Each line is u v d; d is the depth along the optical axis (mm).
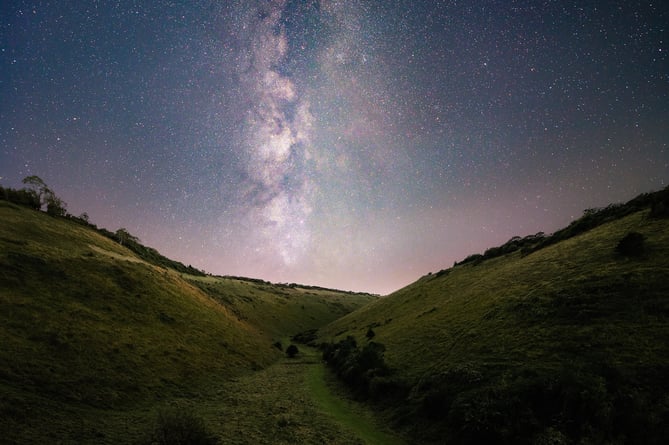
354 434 18750
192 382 27109
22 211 49969
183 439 14289
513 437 14867
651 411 13562
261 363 41531
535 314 25422
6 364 18891
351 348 42250
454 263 75125
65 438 14312
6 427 13930
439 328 34375
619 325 20109
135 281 41094
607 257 28969
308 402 25328
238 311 81000
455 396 19500
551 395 16250
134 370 24594
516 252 54250
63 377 20031
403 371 27188
